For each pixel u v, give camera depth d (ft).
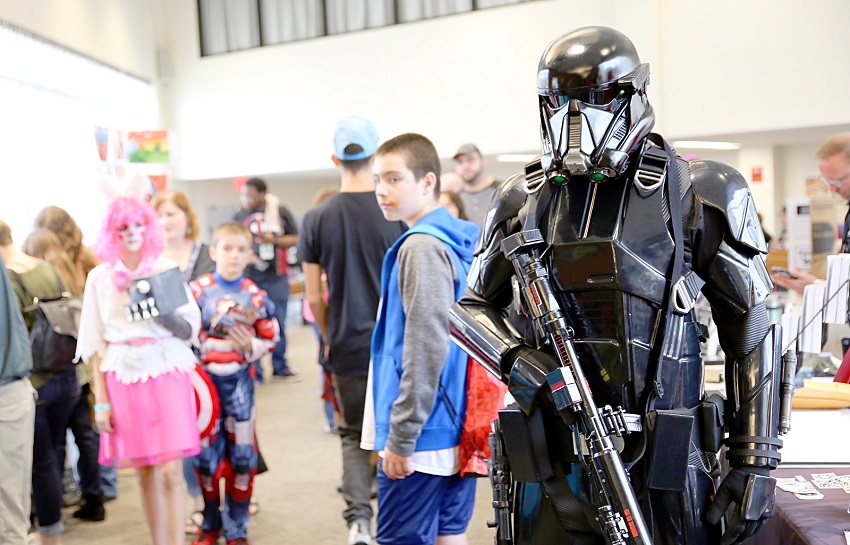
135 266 9.12
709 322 9.20
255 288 10.63
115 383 9.01
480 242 4.78
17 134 21.76
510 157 29.12
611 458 3.86
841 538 4.35
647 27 24.09
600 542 4.23
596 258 4.02
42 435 9.98
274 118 31.19
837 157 8.82
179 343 9.30
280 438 16.30
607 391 4.10
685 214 4.15
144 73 30.73
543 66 4.03
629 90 3.92
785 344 7.34
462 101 27.86
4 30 21.17
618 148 3.93
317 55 30.25
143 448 9.00
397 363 6.71
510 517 4.56
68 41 24.71
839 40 22.09
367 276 9.16
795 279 9.57
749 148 29.91
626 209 4.07
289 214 23.45
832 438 6.03
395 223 9.23
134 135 20.13
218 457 10.25
